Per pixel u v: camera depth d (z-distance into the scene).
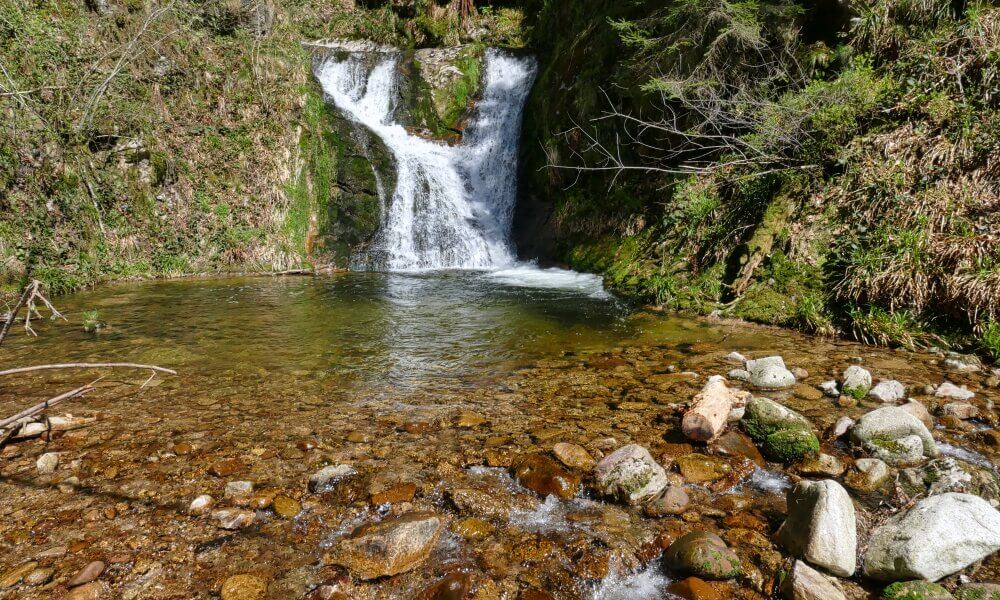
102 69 10.47
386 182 12.70
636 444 2.83
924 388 3.83
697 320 6.32
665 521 2.36
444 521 2.36
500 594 1.93
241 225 11.68
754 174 6.98
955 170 5.48
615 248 9.45
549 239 11.36
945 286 4.84
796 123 6.66
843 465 2.78
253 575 2.00
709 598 1.91
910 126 6.05
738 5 7.01
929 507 2.08
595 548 2.19
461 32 18.27
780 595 1.91
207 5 13.10
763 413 3.07
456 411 3.65
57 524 2.31
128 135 10.53
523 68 14.91
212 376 4.46
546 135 12.15
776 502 2.50
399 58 16.48
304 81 13.33
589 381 4.27
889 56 6.78
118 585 1.95
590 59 10.80
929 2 6.49
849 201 6.07
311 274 11.12
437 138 15.55
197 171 11.43
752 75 7.86
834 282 5.79
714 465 2.81
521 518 2.39
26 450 3.02
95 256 9.78
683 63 8.29
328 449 3.05
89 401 3.84
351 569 2.04
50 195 9.24
